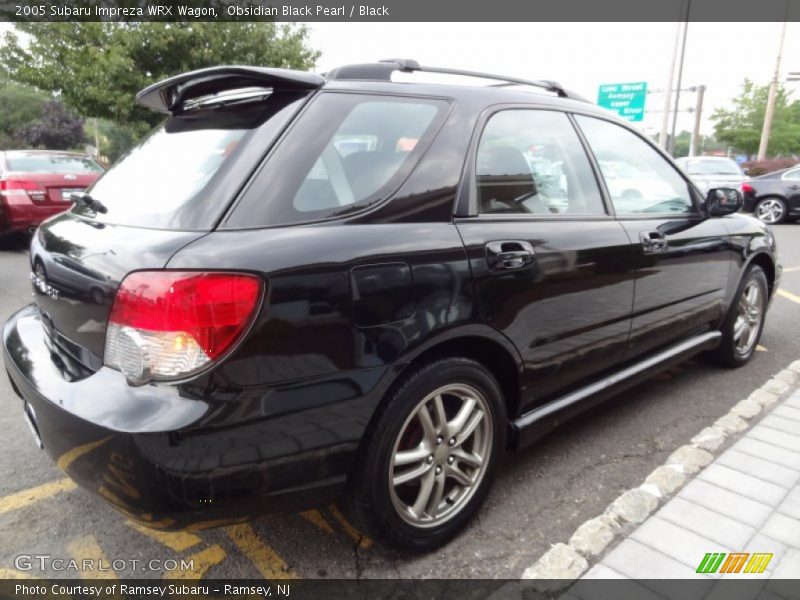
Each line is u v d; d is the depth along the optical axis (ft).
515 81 8.95
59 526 7.75
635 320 9.55
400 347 6.22
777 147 110.11
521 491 8.57
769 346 15.10
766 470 8.72
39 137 129.80
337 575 6.93
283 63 41.50
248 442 5.46
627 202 9.69
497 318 7.14
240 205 5.70
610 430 10.48
